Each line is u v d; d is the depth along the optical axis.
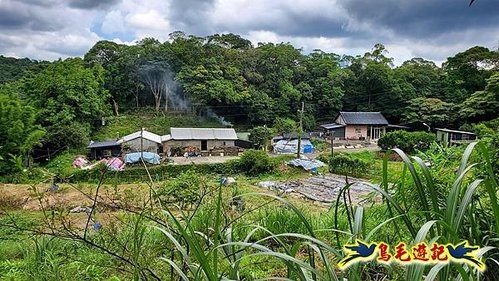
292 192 14.49
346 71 45.47
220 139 32.28
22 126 17.41
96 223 2.52
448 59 37.47
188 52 44.50
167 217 2.19
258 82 44.25
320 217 3.92
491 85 25.95
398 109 40.12
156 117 41.38
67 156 26.33
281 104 41.72
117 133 36.06
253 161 21.23
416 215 1.84
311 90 43.91
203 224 2.07
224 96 40.62
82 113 33.06
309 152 30.92
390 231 2.04
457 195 1.14
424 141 24.95
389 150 1.32
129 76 43.12
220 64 43.59
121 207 2.35
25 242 3.22
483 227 1.62
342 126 38.47
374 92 42.88
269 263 2.32
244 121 42.78
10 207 7.85
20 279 2.43
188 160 26.23
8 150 17.30
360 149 31.61
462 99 34.84
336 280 1.13
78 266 2.31
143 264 1.71
